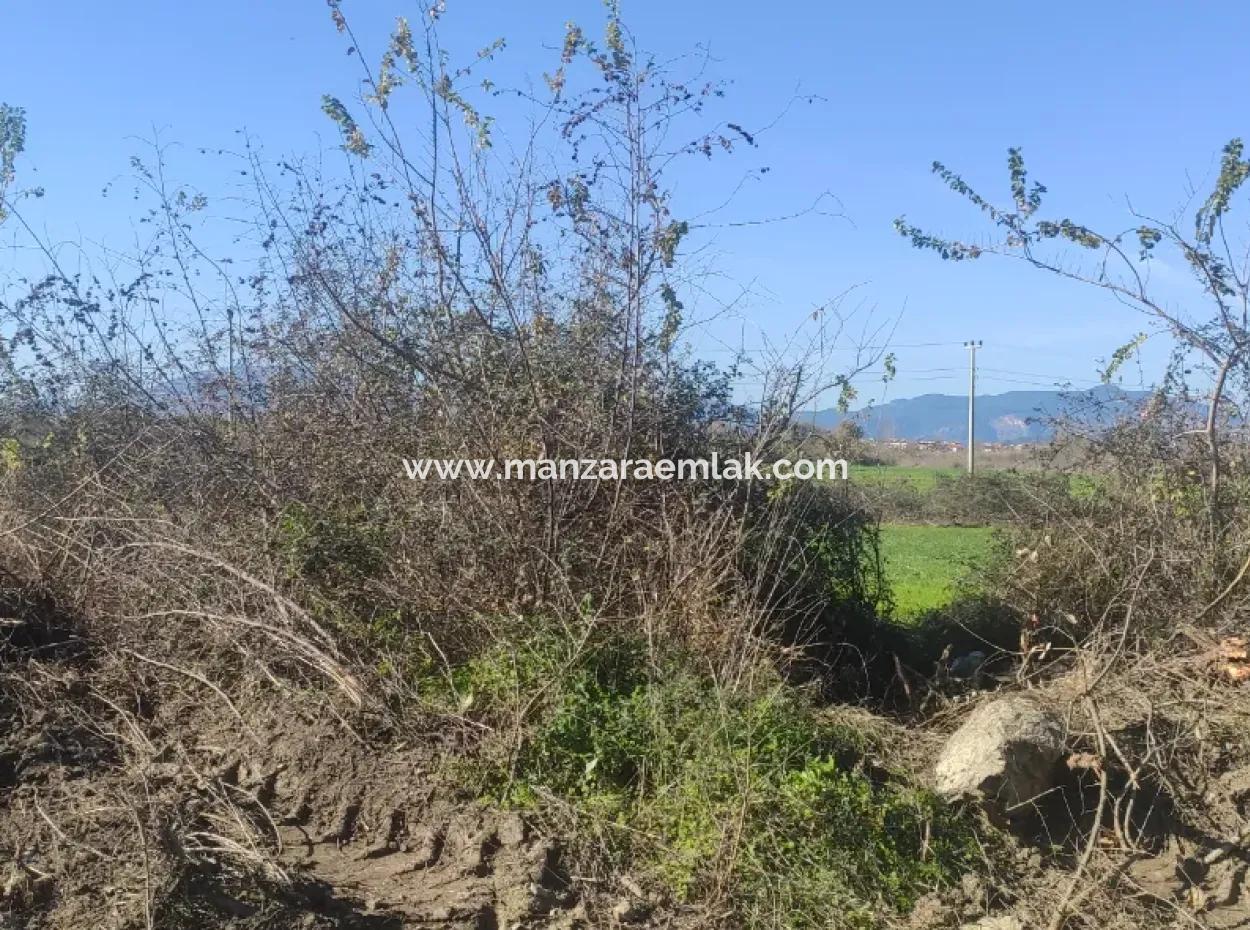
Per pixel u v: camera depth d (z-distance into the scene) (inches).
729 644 218.7
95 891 152.3
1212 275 262.5
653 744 193.2
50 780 183.9
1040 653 262.7
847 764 203.5
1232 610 253.0
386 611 233.1
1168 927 172.6
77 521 249.0
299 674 218.4
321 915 151.4
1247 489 276.1
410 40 246.7
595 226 256.8
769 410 274.8
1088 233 268.5
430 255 255.3
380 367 259.0
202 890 151.5
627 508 247.9
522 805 184.5
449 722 202.2
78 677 219.6
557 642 213.6
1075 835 194.2
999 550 323.9
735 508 264.2
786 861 171.5
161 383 289.3
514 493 243.1
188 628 230.8
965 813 192.4
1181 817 199.5
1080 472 317.4
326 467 258.5
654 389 268.5
